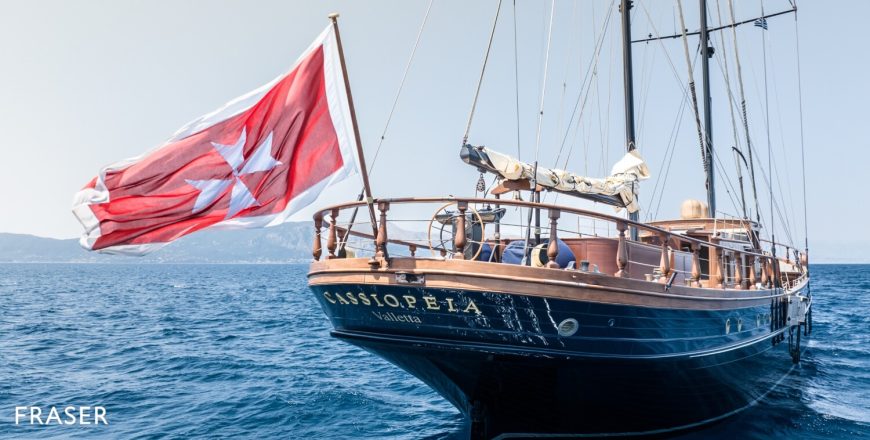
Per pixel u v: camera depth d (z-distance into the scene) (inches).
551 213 291.3
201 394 562.9
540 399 329.4
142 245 284.0
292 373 672.4
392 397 549.0
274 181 298.2
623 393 333.7
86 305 1895.9
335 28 301.3
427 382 363.6
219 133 295.4
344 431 439.2
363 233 389.7
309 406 511.5
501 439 359.6
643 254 391.2
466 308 283.1
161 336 1050.7
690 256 445.7
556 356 292.4
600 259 376.8
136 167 283.0
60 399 546.6
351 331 327.9
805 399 523.5
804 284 709.9
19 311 1615.4
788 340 598.2
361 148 293.6
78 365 737.0
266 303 2057.1
